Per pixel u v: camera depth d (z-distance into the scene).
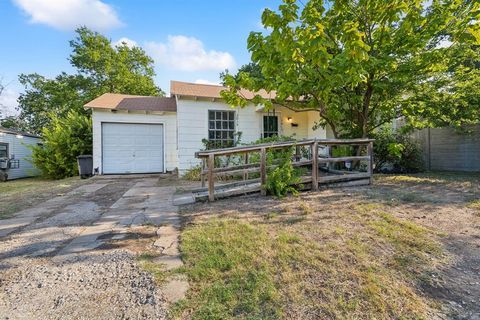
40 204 5.52
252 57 5.26
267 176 5.42
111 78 20.00
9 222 4.14
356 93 6.93
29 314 1.90
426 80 7.07
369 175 6.27
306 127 10.90
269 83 5.67
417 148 10.01
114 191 6.95
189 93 9.55
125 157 10.88
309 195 5.25
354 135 7.72
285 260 2.53
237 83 5.81
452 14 5.15
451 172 9.38
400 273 2.35
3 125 24.72
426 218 3.76
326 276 2.28
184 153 9.59
